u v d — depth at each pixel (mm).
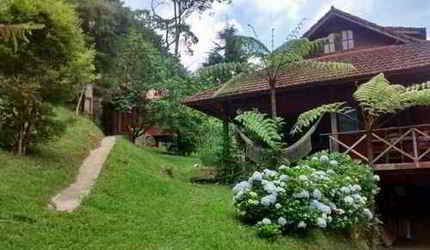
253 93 14016
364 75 12492
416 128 11375
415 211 13781
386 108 10594
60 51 10094
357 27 16828
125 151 14062
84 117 20016
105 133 23906
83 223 6832
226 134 14570
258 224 7500
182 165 17453
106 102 23844
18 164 9094
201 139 21422
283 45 11953
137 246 6160
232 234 7152
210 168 15227
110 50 23438
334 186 8438
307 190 7902
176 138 22500
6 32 4617
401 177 12453
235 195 8211
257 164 11562
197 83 21922
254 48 12000
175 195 9852
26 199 7281
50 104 10359
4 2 8711
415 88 10805
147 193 9578
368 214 8930
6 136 9984
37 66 9688
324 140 14367
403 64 12695
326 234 8117
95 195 8422
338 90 13836
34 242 5855
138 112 22672
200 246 6426
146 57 22922
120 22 25406
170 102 21578
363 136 11688
